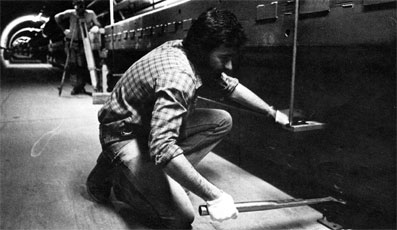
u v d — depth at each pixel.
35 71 11.59
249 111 1.91
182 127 1.59
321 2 1.30
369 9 1.14
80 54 5.30
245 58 2.07
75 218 1.57
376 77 1.27
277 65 1.81
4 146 2.71
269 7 1.57
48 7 13.76
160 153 1.14
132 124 1.38
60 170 2.19
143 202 1.46
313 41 1.37
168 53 1.29
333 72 1.46
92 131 3.20
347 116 1.42
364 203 1.40
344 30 1.24
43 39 16.50
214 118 1.62
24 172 2.15
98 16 5.92
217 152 2.54
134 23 3.64
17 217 1.57
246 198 1.76
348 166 1.45
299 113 1.68
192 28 1.23
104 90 4.92
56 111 4.15
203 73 1.30
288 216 1.59
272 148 1.93
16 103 4.73
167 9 2.71
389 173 1.27
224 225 1.50
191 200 1.75
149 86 1.27
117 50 4.81
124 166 1.40
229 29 1.15
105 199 1.73
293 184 1.91
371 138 1.33
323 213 1.55
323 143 1.56
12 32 25.16
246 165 2.27
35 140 2.88
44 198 1.78
